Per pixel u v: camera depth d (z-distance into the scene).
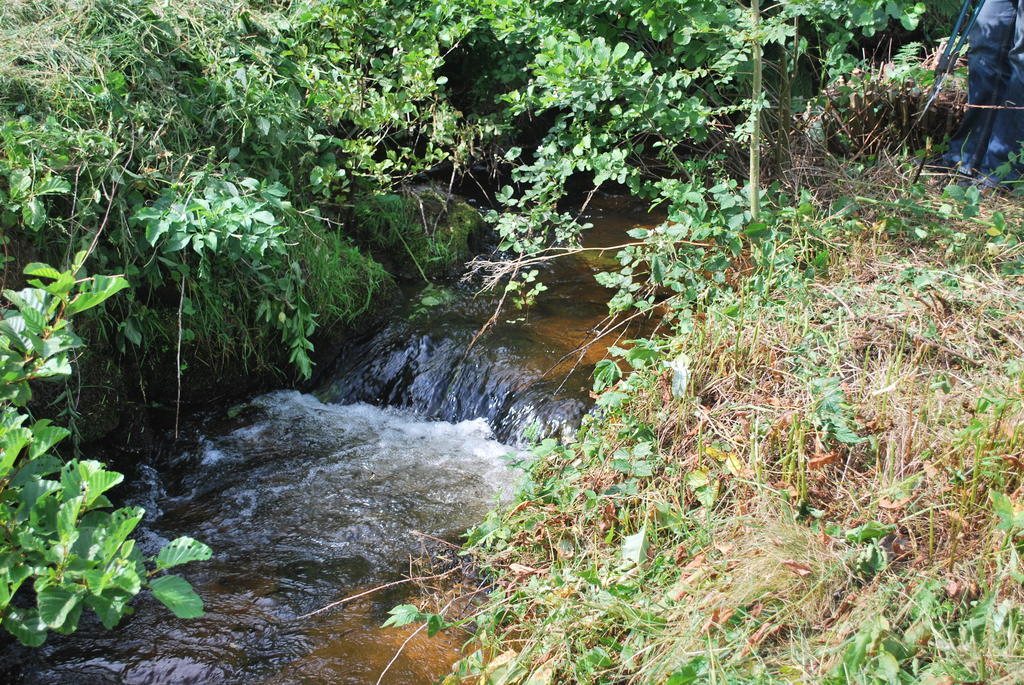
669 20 3.98
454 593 3.32
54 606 2.55
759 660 2.27
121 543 2.63
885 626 2.27
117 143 4.13
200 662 3.07
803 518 2.72
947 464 2.70
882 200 4.53
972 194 4.04
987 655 2.18
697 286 3.84
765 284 3.71
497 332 4.95
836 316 3.51
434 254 5.66
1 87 4.10
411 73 5.60
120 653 3.12
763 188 4.66
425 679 2.96
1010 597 2.35
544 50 4.55
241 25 5.22
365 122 5.39
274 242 4.13
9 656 3.07
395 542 3.71
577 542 3.07
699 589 2.55
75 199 3.88
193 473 4.21
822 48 6.17
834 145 5.30
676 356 3.44
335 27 5.71
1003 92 4.92
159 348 4.47
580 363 4.57
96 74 4.32
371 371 4.84
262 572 3.54
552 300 5.31
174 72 4.72
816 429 2.89
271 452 4.36
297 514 3.91
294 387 4.91
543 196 4.33
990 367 3.14
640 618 2.55
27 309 2.81
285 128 4.95
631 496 3.04
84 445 4.07
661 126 4.22
